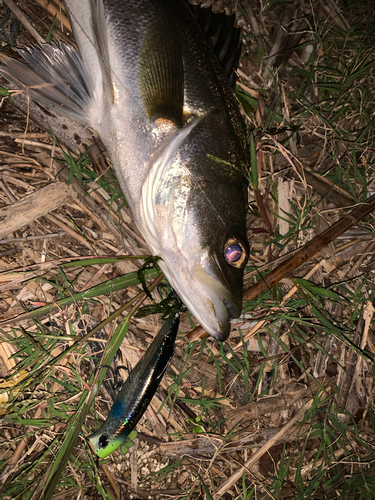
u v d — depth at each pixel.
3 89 0.37
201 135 0.34
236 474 0.39
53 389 0.39
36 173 0.43
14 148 0.42
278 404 0.43
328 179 0.45
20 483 0.36
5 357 0.39
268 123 0.43
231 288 0.34
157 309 0.37
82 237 0.42
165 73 0.34
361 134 0.44
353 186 0.46
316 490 0.41
